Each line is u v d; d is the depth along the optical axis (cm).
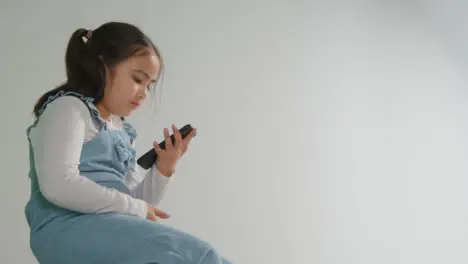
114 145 134
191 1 259
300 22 282
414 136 298
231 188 255
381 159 289
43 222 123
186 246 117
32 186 132
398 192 289
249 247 255
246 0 271
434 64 309
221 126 258
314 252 268
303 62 280
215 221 250
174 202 244
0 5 225
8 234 217
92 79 134
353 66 291
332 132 281
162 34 251
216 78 260
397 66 301
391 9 304
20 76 225
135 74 133
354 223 278
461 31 315
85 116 127
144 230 119
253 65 269
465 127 311
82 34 139
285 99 273
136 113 240
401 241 286
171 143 152
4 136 220
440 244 294
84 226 119
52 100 129
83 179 120
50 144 119
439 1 314
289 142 271
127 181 149
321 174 275
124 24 137
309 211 270
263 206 261
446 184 301
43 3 232
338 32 290
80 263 118
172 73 251
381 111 293
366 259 278
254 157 262
